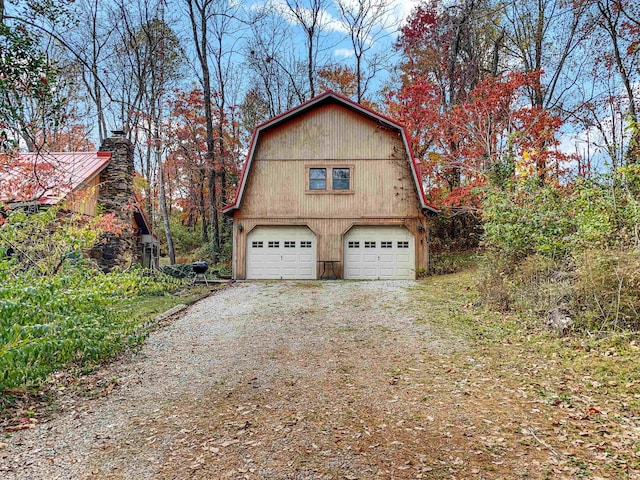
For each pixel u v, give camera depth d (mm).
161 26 20500
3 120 7062
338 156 15883
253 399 4789
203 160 23766
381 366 5891
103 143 15008
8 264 4707
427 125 18891
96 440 3896
